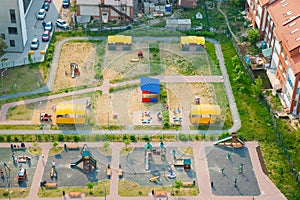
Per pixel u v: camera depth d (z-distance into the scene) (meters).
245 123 134.50
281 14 151.12
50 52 157.62
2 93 142.00
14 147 125.50
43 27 170.25
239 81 148.25
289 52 136.12
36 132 129.88
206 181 118.25
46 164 121.50
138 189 115.62
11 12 151.50
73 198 113.06
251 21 174.25
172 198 113.75
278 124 134.00
